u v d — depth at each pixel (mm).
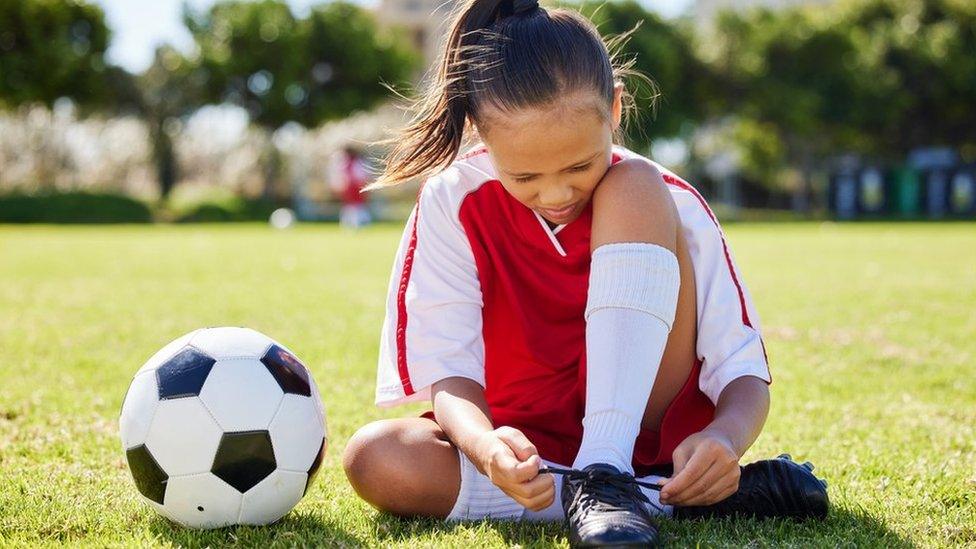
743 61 32375
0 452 2635
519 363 2072
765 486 1932
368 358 4320
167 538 1889
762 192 37938
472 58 1825
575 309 2037
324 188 37094
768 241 15414
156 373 1959
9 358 4250
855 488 2250
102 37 28984
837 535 1849
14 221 25422
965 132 33688
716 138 36750
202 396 1909
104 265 10039
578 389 2012
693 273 1954
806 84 32875
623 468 1730
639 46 31234
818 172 35781
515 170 1804
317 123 32344
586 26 1827
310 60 31734
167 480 1896
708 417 2021
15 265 9961
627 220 1823
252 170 35875
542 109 1723
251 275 8867
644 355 1784
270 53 30922
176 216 27688
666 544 1768
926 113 33625
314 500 2188
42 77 28000
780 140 34438
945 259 10969
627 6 32375
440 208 2088
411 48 35250
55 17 27938
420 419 2039
